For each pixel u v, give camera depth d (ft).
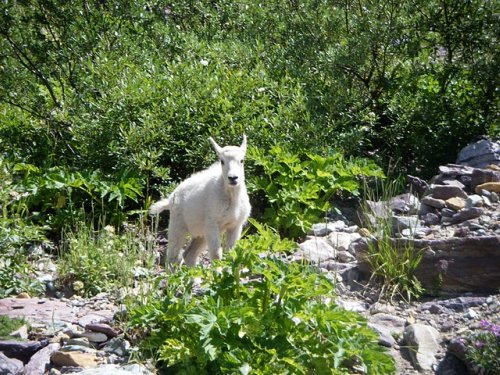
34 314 39.81
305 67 66.54
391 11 67.05
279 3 74.18
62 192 56.49
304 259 44.50
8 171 56.49
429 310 42.63
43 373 34.40
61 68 65.00
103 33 67.36
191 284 36.68
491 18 66.49
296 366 32.81
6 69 64.44
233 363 32.73
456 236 48.49
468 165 60.80
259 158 55.88
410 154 67.97
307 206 56.08
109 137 58.34
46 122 64.75
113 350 36.11
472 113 67.36
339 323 34.06
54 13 67.56
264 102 60.90
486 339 36.99
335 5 70.85
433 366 37.68
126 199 58.70
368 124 65.77
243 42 72.08
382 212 51.98
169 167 57.36
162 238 55.16
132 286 44.42
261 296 35.70
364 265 46.14
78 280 45.65
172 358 34.37
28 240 50.11
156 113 59.21
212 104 60.64
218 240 45.01
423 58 69.26
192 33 70.38
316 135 59.31
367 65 68.28
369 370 32.99
